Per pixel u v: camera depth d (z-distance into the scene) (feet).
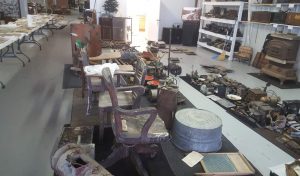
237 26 21.16
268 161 7.73
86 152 6.33
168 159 6.97
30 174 6.81
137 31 31.17
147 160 7.26
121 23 24.49
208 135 7.13
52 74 15.26
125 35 25.25
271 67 16.58
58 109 10.63
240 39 21.80
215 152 7.38
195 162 6.82
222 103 11.67
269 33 18.35
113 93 5.78
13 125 9.21
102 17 24.12
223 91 12.60
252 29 20.62
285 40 15.55
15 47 21.99
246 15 20.72
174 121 7.67
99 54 13.99
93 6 25.64
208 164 6.69
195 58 21.66
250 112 10.62
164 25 29.14
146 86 10.51
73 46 15.19
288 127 9.61
